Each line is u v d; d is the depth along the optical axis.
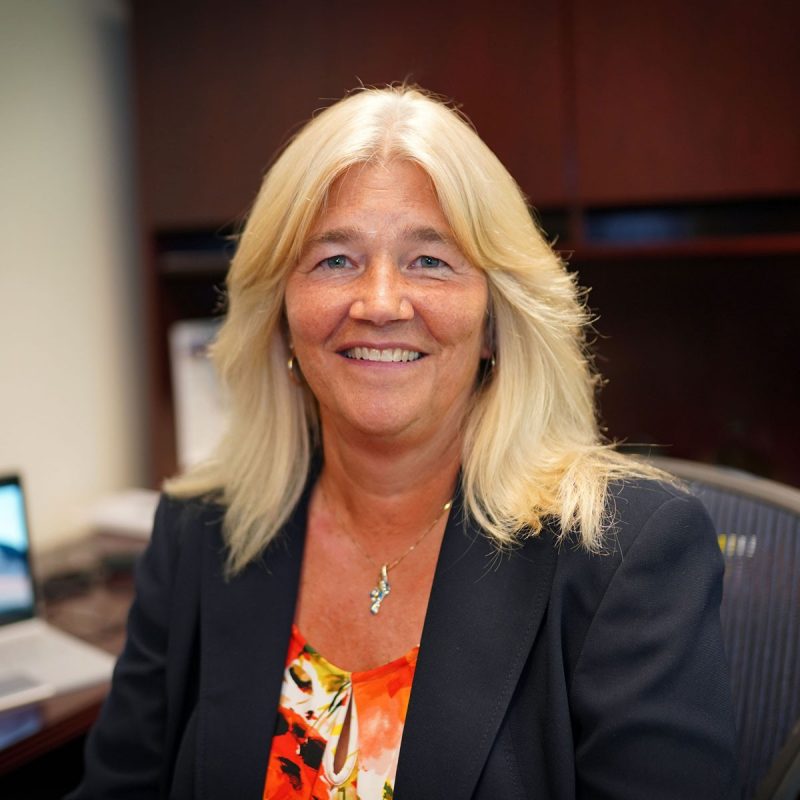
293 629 1.17
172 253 2.60
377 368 1.08
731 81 2.02
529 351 1.15
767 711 1.14
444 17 2.18
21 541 1.76
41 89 2.35
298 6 2.27
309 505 1.26
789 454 2.54
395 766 1.05
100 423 2.58
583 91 2.12
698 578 1.01
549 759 0.98
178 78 2.38
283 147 2.30
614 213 2.33
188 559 1.25
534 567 1.07
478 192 1.05
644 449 2.65
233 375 1.27
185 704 1.21
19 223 2.31
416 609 1.14
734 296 2.54
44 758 1.86
